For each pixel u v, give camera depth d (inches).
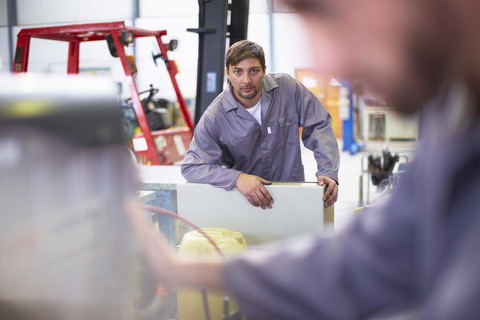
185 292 52.8
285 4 15.1
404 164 160.7
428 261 15.7
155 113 237.9
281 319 20.0
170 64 230.7
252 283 20.5
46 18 454.9
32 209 21.9
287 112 90.0
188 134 231.3
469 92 15.0
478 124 15.1
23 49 213.5
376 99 15.9
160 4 442.9
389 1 13.9
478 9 13.4
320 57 15.2
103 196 24.9
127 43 205.2
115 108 26.1
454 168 15.1
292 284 19.7
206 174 77.4
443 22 13.8
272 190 73.1
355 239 19.5
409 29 14.0
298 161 93.2
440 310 13.9
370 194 180.9
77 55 225.1
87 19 450.3
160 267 24.8
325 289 19.1
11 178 21.2
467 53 14.0
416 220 18.0
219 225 75.9
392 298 18.7
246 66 81.7
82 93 24.7
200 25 175.0
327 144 87.5
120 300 26.5
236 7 183.0
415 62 14.6
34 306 22.3
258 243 75.0
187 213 77.2
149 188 90.1
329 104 458.3
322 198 72.1
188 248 58.3
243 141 88.0
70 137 23.6
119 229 25.7
